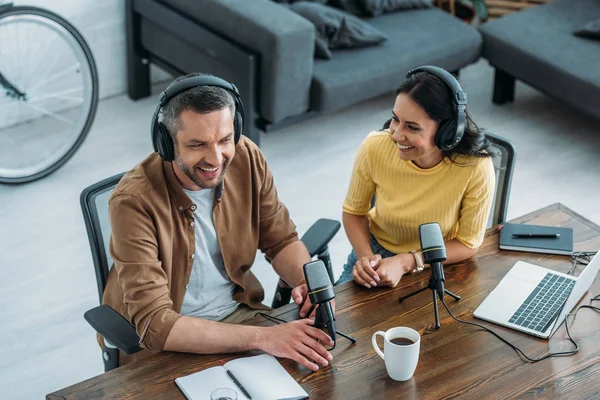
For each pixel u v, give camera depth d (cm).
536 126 454
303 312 217
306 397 188
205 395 187
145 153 416
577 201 391
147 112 450
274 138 432
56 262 346
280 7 393
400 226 246
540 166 418
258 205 236
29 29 415
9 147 413
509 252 241
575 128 452
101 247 226
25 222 367
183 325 204
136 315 208
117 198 212
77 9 427
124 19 444
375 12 454
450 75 217
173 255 222
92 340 309
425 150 223
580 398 190
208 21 400
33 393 286
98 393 189
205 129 199
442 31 449
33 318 317
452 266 234
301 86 393
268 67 381
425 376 195
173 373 196
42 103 435
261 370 196
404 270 229
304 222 371
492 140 257
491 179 235
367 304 219
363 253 250
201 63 413
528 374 197
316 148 426
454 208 238
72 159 408
